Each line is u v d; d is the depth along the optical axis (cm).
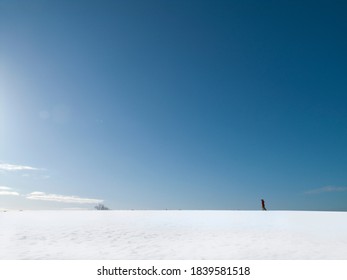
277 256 864
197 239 1116
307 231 1328
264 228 1429
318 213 2344
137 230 1327
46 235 1150
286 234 1239
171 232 1280
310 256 863
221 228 1420
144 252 905
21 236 1120
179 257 850
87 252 896
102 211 2456
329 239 1121
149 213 2305
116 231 1284
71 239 1082
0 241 1029
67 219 1742
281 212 2448
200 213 2331
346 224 1608
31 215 1998
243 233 1262
